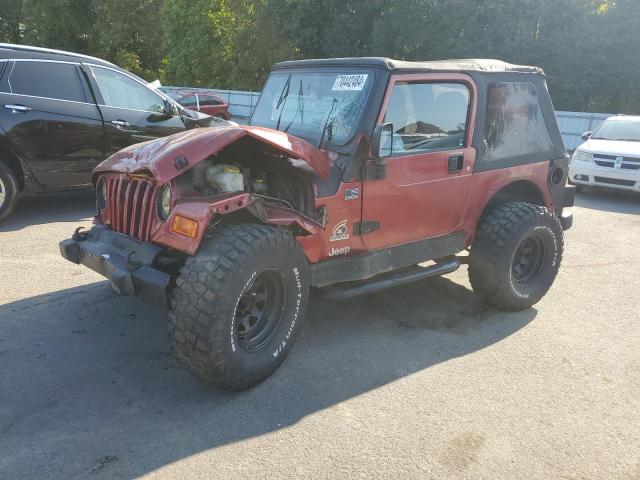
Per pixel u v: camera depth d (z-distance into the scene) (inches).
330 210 146.2
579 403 137.9
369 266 159.3
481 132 176.9
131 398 131.6
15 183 264.2
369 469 111.3
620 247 283.1
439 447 119.0
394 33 1005.2
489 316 187.9
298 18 1085.8
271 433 121.0
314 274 148.4
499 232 177.9
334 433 122.0
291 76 176.1
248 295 133.3
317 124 160.4
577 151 430.6
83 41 1393.9
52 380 137.6
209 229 129.6
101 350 152.9
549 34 925.2
